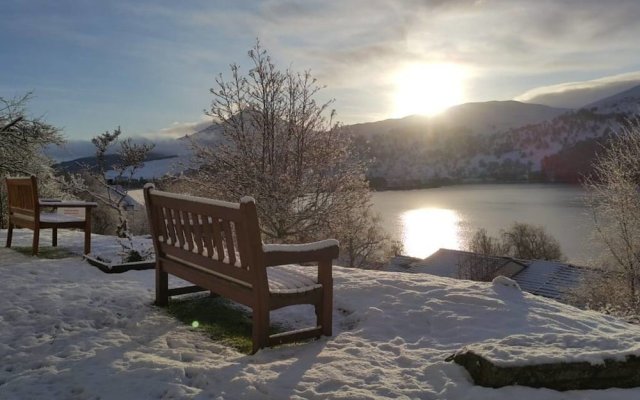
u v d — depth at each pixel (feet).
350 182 45.06
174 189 46.52
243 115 45.80
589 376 9.91
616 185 55.67
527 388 9.70
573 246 126.72
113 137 33.40
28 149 56.54
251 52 45.19
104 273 20.52
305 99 45.93
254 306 11.78
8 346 12.36
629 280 55.72
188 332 13.55
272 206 42.83
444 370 10.51
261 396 9.48
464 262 96.58
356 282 17.60
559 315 14.58
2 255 24.84
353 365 10.94
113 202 34.55
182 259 14.62
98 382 10.12
